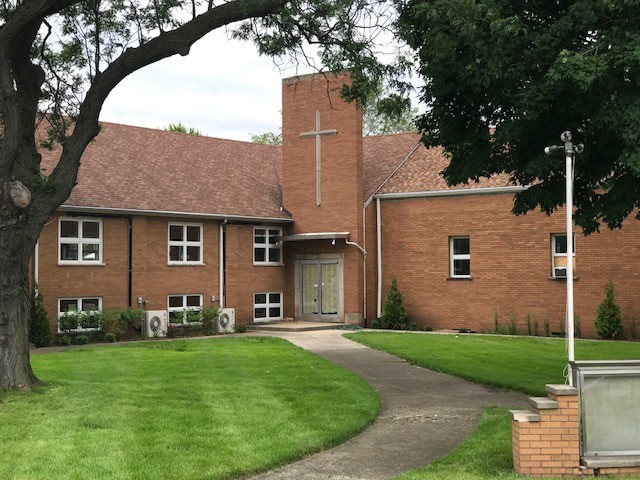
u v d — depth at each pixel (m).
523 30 11.95
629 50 10.95
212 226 27.72
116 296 24.61
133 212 24.83
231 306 28.11
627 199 12.75
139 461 8.37
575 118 12.70
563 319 25.20
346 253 28.69
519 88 12.67
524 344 21.61
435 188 27.73
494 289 26.48
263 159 33.88
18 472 7.89
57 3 13.98
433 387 14.22
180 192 27.50
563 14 13.02
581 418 7.76
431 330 27.31
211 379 14.45
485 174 14.66
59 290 23.09
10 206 12.61
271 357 18.12
